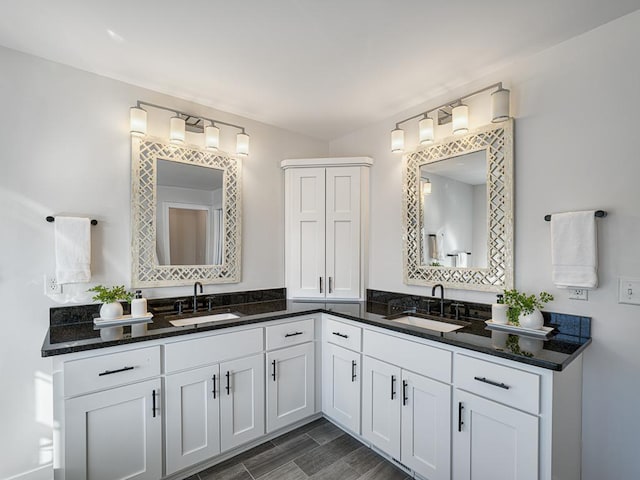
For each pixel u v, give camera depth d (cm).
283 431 229
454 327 204
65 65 195
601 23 160
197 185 246
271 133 291
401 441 187
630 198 153
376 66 198
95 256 203
